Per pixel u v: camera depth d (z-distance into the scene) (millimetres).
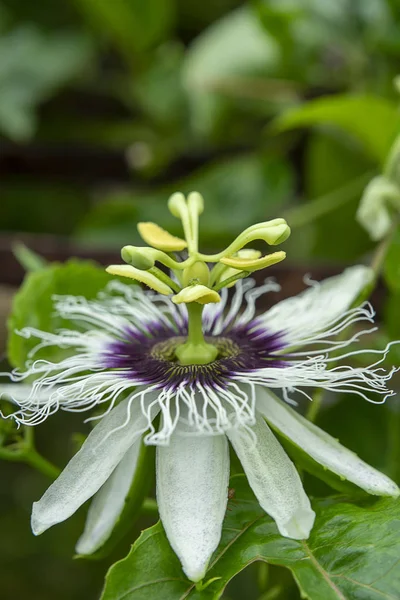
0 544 404
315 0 344
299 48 347
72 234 413
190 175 396
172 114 389
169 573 207
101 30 407
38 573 394
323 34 345
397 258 261
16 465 417
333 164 346
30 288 261
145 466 222
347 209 342
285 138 375
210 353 234
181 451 214
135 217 367
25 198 424
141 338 249
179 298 219
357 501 218
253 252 241
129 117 413
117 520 223
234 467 226
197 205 241
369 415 269
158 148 395
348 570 203
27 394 231
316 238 350
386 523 207
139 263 226
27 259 279
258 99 369
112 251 311
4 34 416
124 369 233
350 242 347
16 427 248
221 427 216
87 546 224
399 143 259
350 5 345
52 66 404
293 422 220
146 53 397
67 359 236
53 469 250
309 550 207
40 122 406
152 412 221
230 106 374
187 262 231
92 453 214
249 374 226
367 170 343
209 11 422
